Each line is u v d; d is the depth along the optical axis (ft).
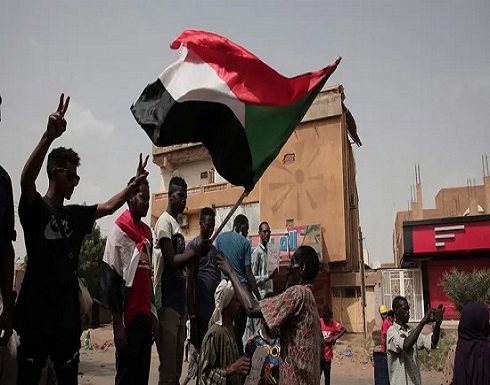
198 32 16.94
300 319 13.34
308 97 17.06
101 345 87.45
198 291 19.34
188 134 16.34
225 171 16.61
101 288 15.55
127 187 14.76
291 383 12.99
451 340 60.95
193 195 108.99
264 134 16.70
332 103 98.02
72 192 13.64
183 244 18.53
